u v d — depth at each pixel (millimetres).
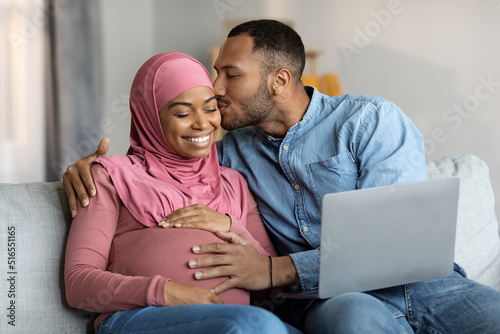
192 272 1372
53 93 4270
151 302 1257
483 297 1417
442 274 1433
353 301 1248
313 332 1313
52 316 1391
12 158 4238
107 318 1328
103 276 1295
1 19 4152
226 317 1129
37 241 1417
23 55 4219
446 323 1410
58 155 4301
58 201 1497
